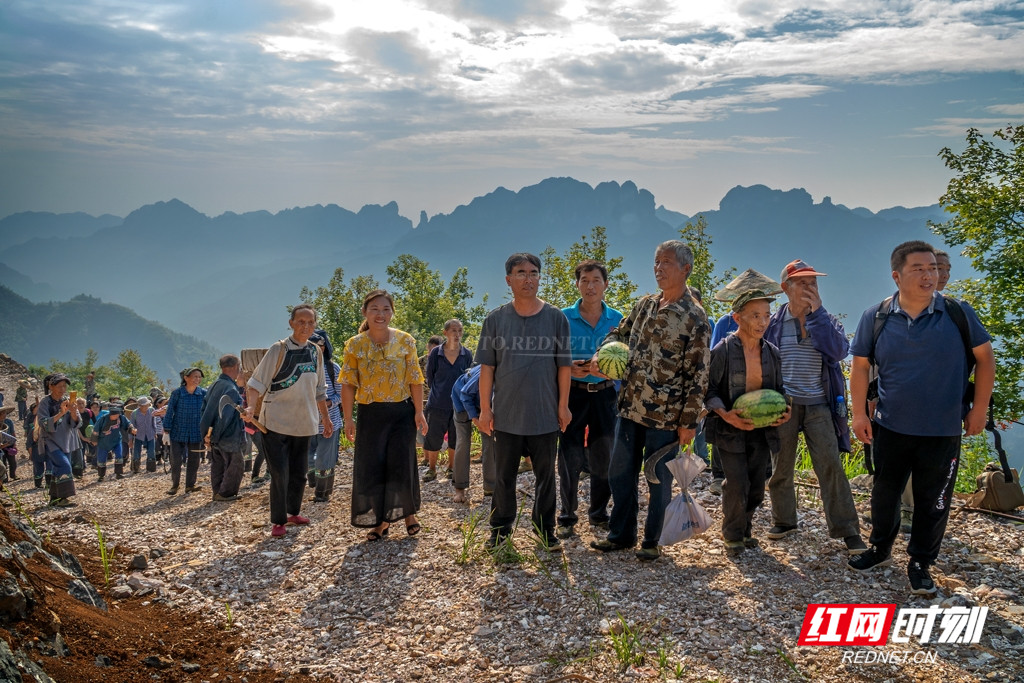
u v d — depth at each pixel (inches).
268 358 256.4
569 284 1066.1
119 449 565.3
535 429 214.5
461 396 280.4
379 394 238.5
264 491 361.1
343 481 362.6
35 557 182.4
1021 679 141.6
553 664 155.3
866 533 221.0
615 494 214.1
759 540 218.5
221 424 338.3
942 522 178.1
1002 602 174.6
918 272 176.9
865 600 177.3
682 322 197.6
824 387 209.3
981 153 889.5
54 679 134.9
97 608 178.2
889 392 182.1
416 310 2237.9
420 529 250.8
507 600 187.6
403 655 164.4
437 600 191.5
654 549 207.9
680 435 201.9
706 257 828.0
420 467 368.2
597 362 214.2
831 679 143.4
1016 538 211.5
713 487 273.6
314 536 252.8
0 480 361.4
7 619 141.9
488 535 239.9
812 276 208.1
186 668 157.6
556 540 218.7
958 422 177.2
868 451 206.4
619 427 213.6
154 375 4205.2
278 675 156.7
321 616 187.6
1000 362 854.5
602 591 188.4
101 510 342.0
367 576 211.6
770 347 202.4
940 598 177.5
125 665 153.9
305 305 263.7
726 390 202.8
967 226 898.7
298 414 257.1
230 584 211.9
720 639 161.0
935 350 175.8
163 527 281.1
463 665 158.2
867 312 190.5
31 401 1298.0
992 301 866.8
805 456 313.0
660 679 145.5
